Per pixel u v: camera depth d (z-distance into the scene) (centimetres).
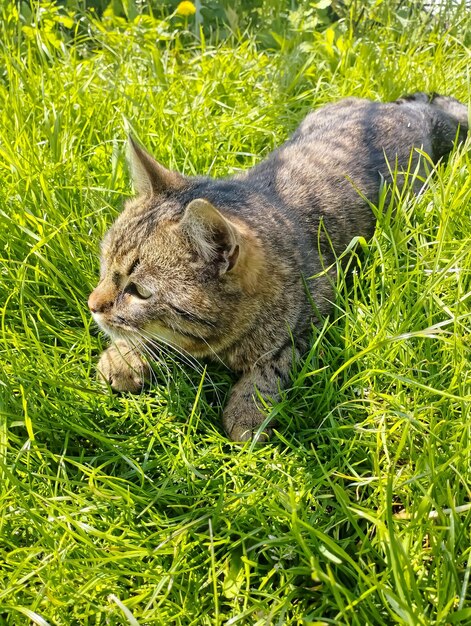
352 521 31
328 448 38
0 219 48
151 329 41
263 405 40
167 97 67
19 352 41
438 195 47
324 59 76
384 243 47
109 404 41
